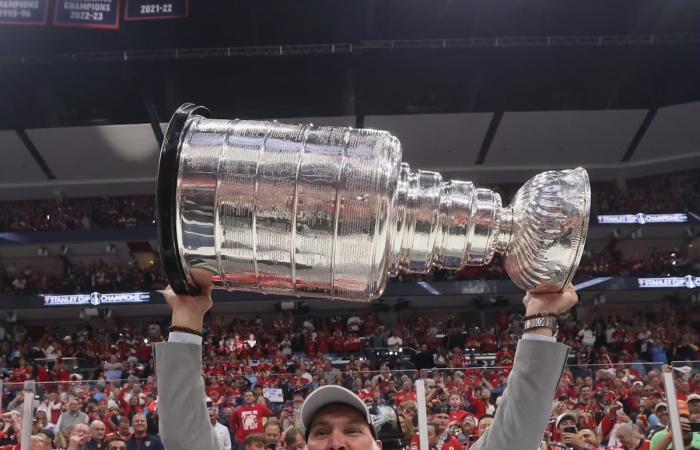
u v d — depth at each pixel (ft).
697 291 82.07
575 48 65.72
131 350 68.03
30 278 84.53
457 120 79.41
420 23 64.49
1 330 82.53
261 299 83.46
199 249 4.13
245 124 4.23
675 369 23.08
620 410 23.84
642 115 79.15
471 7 62.80
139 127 77.30
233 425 27.53
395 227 4.11
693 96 74.59
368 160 4.00
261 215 4.00
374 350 60.80
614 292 84.23
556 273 4.21
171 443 4.06
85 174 89.15
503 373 23.27
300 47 64.85
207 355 66.18
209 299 4.43
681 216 84.28
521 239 4.26
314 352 69.92
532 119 79.87
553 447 22.89
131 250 90.22
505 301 85.76
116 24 62.54
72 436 22.08
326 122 76.18
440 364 60.90
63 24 62.54
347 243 3.99
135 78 66.95
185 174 4.08
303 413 4.60
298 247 4.03
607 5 62.39
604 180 93.45
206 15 62.28
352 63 66.44
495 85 72.13
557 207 4.18
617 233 86.99
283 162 4.03
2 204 92.84
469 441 21.52
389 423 18.22
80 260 92.02
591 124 81.25
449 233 4.26
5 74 66.59
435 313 89.45
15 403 20.85
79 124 76.38
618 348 69.82
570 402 24.54
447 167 89.56
